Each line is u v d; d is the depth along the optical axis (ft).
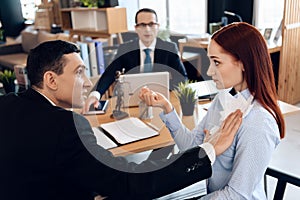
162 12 17.44
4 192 3.34
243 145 3.80
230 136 3.72
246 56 3.82
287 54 12.55
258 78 3.89
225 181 4.18
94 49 7.72
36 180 3.22
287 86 13.02
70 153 3.13
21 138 3.21
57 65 3.32
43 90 3.48
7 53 19.38
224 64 3.86
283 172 4.70
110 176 3.19
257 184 3.96
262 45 3.87
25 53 19.40
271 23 14.24
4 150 3.24
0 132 3.29
